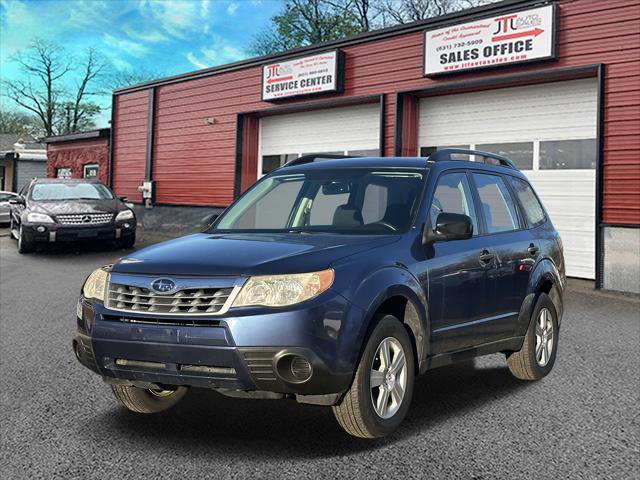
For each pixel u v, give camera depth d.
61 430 4.31
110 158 25.94
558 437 4.22
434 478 3.51
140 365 3.81
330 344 3.64
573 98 13.23
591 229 12.95
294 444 4.03
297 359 3.62
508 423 4.50
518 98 14.06
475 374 5.98
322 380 3.62
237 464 3.69
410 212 4.65
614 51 12.09
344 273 3.84
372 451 3.91
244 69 19.88
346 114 17.72
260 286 3.66
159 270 3.86
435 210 4.80
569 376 5.88
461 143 15.09
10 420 4.53
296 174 5.43
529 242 5.77
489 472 3.61
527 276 5.60
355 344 3.74
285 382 3.59
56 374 5.79
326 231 4.67
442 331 4.54
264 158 20.22
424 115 15.77
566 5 12.71
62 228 15.60
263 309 3.60
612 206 12.00
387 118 15.92
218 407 4.85
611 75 12.12
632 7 11.90
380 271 4.03
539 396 5.22
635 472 3.66
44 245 16.05
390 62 15.81
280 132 19.67
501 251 5.27
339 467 3.65
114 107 25.75
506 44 13.38
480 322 4.96
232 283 3.68
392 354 4.11
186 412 4.71
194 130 21.88
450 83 14.52
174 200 22.84
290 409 4.80
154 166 23.67
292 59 17.97
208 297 3.68
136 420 4.52
